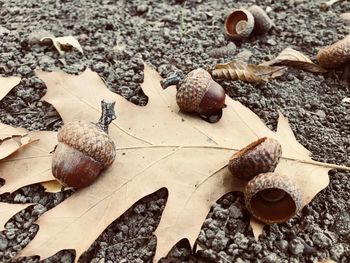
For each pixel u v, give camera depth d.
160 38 0.16
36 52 0.15
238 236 0.11
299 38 0.16
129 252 0.11
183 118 0.13
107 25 0.16
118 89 0.14
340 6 0.17
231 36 0.16
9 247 0.11
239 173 0.11
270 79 0.15
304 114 0.14
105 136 0.11
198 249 0.11
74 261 0.11
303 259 0.11
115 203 0.11
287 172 0.12
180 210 0.11
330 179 0.12
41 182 0.12
